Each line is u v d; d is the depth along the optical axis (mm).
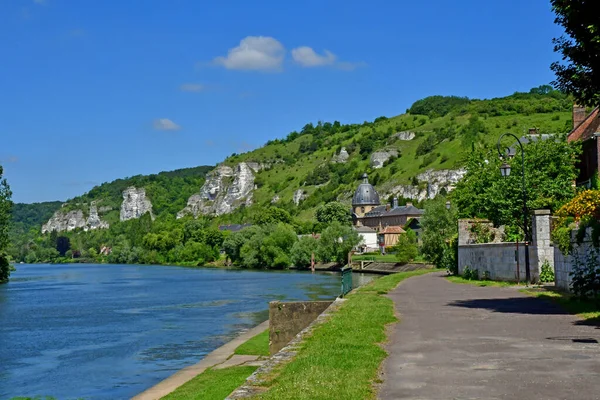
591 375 11531
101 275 134375
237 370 25047
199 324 44062
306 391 10328
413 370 12469
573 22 20391
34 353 34156
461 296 31125
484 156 58719
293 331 28500
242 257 157875
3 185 105875
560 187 45969
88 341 37719
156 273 138750
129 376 27875
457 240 57781
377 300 28250
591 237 25250
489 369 12352
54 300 67375
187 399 19891
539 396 10055
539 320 19969
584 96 21594
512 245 40031
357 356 13617
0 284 103000
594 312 21047
